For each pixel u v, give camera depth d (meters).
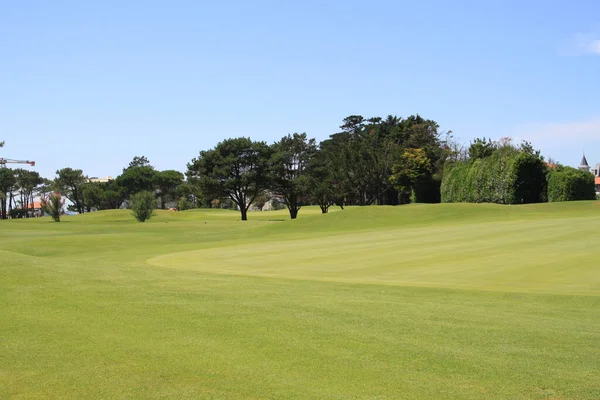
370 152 83.94
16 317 7.82
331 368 5.89
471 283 12.84
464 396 5.19
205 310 8.33
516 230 24.69
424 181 75.75
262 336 7.00
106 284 10.24
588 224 25.48
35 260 12.66
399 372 5.80
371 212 41.66
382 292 11.22
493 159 54.09
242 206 67.94
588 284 12.36
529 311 9.33
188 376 5.64
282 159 68.88
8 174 119.69
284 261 18.59
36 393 5.25
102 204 125.56
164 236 35.03
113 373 5.73
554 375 5.76
